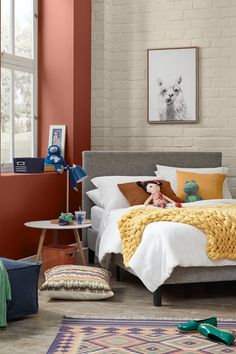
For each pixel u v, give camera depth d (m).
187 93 7.93
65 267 5.92
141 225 5.68
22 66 7.45
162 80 8.01
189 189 7.04
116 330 4.84
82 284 5.64
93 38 8.04
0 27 6.62
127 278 6.55
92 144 8.12
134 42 8.10
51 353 4.38
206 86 7.88
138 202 6.79
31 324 5.00
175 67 7.95
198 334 4.75
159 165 7.66
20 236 6.85
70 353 4.38
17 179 6.76
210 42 7.86
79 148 7.80
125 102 8.16
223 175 7.39
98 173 7.57
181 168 7.58
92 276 5.76
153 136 8.07
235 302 5.66
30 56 7.64
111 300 5.69
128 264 5.62
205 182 7.22
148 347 4.50
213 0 7.82
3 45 7.12
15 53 7.34
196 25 7.89
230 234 5.57
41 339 4.68
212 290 6.09
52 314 5.26
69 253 6.61
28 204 6.95
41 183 7.16
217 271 5.61
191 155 7.75
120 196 6.91
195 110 7.91
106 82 8.09
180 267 5.55
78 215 6.73
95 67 8.05
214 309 5.43
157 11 8.01
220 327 4.91
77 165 7.50
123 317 5.16
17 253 6.81
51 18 7.70
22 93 7.48
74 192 7.75
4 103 7.16
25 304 5.12
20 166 7.09
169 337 4.70
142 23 8.06
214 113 7.87
